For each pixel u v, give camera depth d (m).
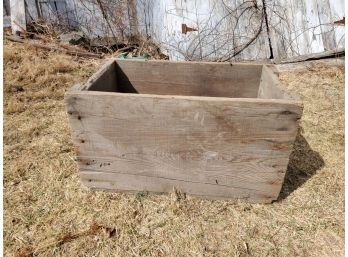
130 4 3.98
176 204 1.45
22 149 1.89
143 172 1.45
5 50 3.33
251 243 1.30
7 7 4.22
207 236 1.33
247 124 1.26
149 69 1.80
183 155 1.37
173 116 1.28
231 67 1.78
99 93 1.28
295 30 3.48
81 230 1.35
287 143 1.28
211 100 1.23
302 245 1.29
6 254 1.24
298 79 3.02
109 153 1.41
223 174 1.40
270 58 3.53
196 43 3.54
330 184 1.61
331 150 1.89
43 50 3.60
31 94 2.58
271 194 1.44
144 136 1.34
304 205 1.48
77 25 4.12
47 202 1.49
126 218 1.41
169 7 3.54
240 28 3.49
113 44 4.07
